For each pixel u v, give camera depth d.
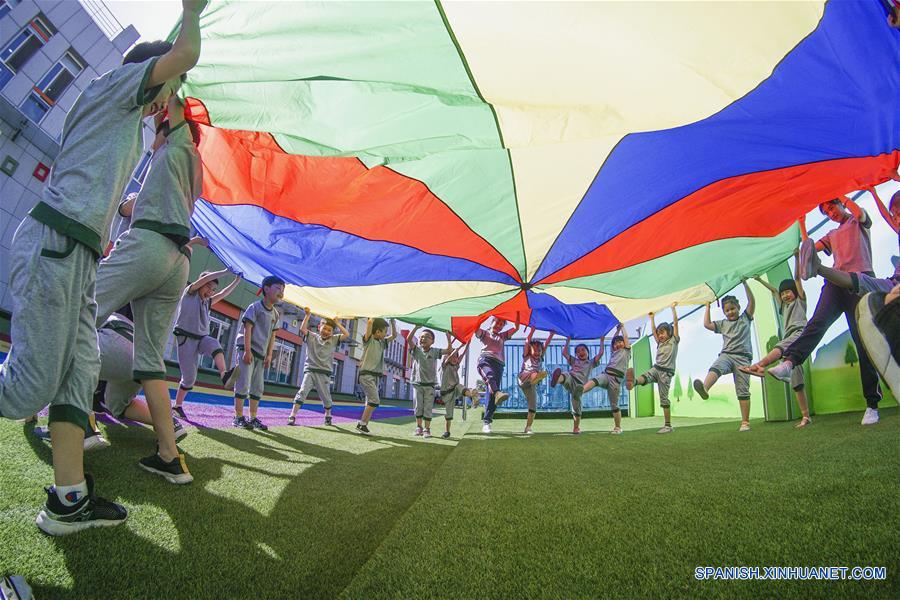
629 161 3.29
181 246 1.84
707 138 2.84
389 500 1.88
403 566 1.14
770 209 3.67
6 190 8.06
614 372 5.84
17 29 8.52
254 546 1.29
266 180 3.49
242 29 1.82
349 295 5.58
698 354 8.05
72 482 1.23
